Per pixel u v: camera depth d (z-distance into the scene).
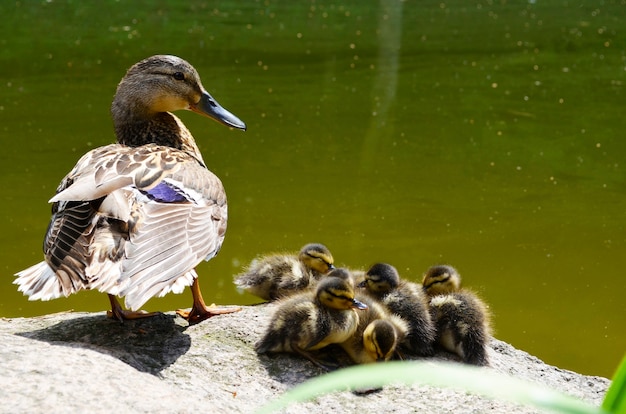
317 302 6.05
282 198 12.87
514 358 6.98
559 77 18.89
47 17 22.47
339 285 5.96
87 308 10.19
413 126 15.79
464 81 18.42
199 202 6.19
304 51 20.14
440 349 6.54
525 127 15.92
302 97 17.09
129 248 5.54
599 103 17.25
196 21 22.53
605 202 13.12
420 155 14.57
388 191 13.24
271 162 14.09
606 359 9.30
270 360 5.94
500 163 14.38
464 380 2.57
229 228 11.88
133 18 22.64
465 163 14.32
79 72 18.19
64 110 16.00
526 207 12.91
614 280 10.95
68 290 5.30
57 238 5.59
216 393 5.40
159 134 7.89
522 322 10.04
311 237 11.70
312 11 24.00
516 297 10.53
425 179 13.72
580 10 24.83
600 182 13.80
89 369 4.68
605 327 9.94
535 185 13.66
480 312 6.59
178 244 5.72
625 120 16.31
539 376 6.62
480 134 15.53
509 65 19.64
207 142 14.90
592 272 11.14
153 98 7.86
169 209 5.93
